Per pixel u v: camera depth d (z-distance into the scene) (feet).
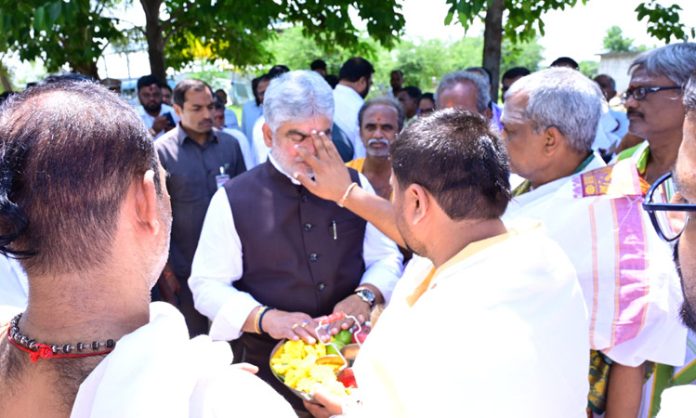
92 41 27.14
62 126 2.57
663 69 7.14
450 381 3.77
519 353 3.77
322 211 7.44
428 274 4.70
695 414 3.01
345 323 6.92
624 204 5.60
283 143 7.18
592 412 5.93
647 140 7.74
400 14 22.76
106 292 2.71
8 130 2.57
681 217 3.74
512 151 6.15
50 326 2.65
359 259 7.87
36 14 14.40
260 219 7.31
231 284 7.67
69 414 2.59
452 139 4.32
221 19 23.26
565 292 4.15
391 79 31.48
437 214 4.40
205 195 12.35
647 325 5.33
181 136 12.46
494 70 19.53
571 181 5.91
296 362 6.27
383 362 4.15
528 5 22.71
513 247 4.17
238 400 2.67
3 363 2.75
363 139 11.07
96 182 2.58
